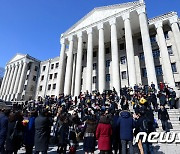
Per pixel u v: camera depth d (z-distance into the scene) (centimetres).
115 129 607
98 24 2811
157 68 2580
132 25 2830
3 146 466
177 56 2455
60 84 2903
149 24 2758
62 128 659
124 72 2912
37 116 571
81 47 2952
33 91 4547
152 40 2812
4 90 4906
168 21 2655
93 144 566
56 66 4416
